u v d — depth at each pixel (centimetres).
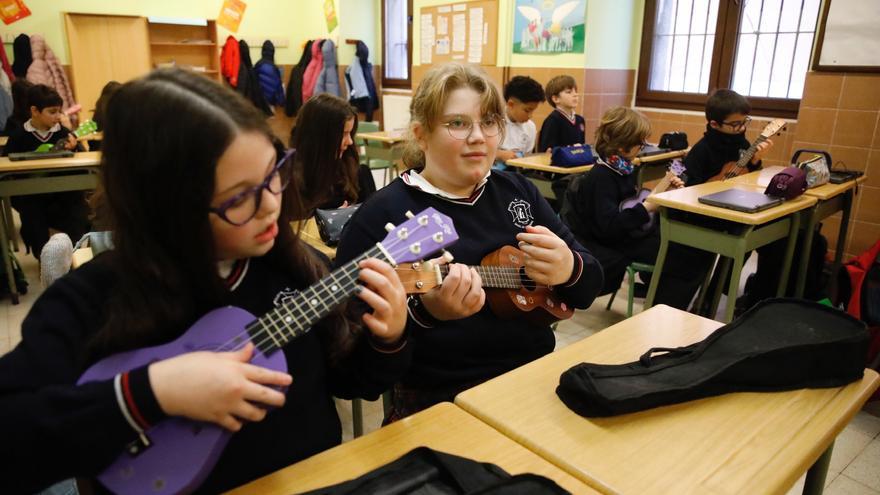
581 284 140
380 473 81
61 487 111
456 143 129
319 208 239
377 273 87
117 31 636
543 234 132
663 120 512
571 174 350
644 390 102
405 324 96
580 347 126
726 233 248
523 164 365
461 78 128
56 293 74
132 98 67
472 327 135
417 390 141
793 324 122
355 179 254
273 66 724
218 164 68
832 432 99
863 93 375
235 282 83
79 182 341
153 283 73
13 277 324
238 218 71
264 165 72
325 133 230
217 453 72
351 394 103
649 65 522
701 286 295
